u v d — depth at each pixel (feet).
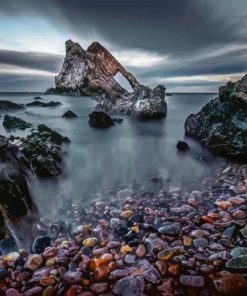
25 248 3.53
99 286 2.77
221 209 4.54
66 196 5.35
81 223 4.25
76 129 12.90
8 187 4.25
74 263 3.17
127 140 10.57
